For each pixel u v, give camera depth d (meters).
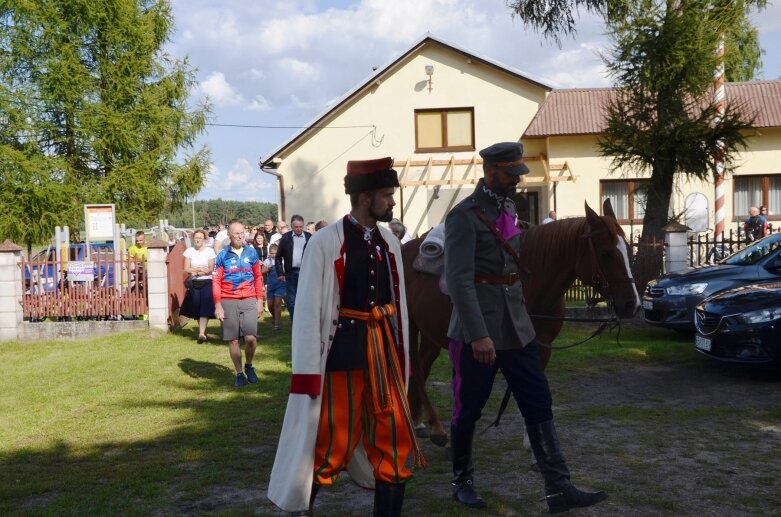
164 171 28.47
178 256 15.05
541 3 15.62
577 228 5.16
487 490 5.28
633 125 14.22
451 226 4.62
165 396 8.79
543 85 24.95
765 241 11.39
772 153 23.67
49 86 26.25
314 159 26.00
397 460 3.92
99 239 14.78
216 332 13.91
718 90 14.27
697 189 23.50
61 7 26.61
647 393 8.30
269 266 16.16
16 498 5.51
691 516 4.76
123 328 13.75
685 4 13.79
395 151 25.78
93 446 6.81
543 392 4.59
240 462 6.14
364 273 3.99
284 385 9.16
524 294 5.21
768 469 5.62
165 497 5.35
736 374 9.13
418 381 6.27
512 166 4.64
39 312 13.84
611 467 5.72
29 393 9.19
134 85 27.62
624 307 4.97
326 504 5.16
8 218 25.77
